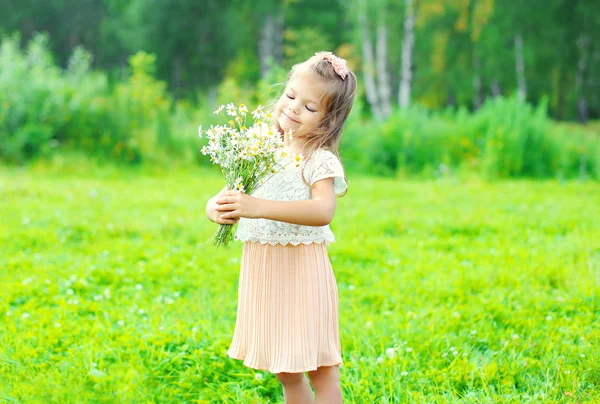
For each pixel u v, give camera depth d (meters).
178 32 28.38
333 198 2.76
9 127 13.70
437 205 9.91
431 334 4.09
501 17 27.16
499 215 8.73
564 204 9.98
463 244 7.04
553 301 4.79
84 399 3.05
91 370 3.30
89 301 4.67
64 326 4.07
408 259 6.28
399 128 16.09
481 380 3.48
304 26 31.28
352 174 15.46
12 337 3.88
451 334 4.12
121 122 14.70
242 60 29.80
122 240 6.80
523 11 26.91
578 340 4.02
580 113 31.36
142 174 13.75
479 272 5.61
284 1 28.86
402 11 26.06
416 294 5.11
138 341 3.81
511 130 15.36
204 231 7.36
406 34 25.59
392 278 5.57
